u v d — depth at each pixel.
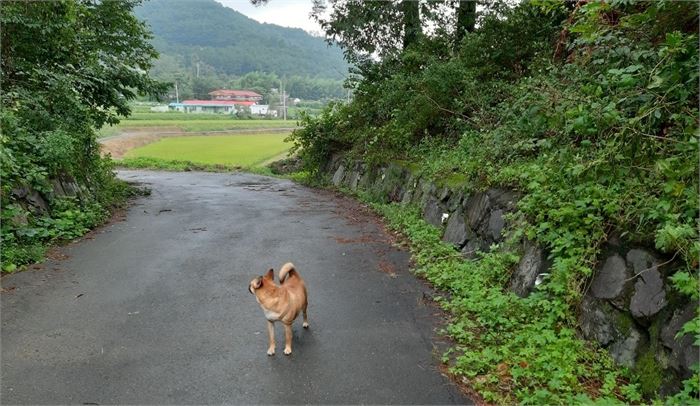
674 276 3.60
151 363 4.39
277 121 85.12
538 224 5.55
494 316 5.01
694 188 4.18
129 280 6.48
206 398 3.89
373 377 4.21
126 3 15.38
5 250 6.86
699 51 4.43
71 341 4.77
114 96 13.37
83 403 3.80
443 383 4.12
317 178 18.05
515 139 7.45
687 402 3.23
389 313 5.52
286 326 4.55
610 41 5.84
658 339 3.80
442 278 6.29
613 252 4.55
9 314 5.32
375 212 11.38
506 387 4.02
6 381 4.06
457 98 11.07
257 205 12.73
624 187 4.89
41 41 10.19
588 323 4.50
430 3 15.28
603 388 3.85
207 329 5.08
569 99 5.81
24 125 9.21
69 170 10.01
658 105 4.79
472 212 7.50
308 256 7.75
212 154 36.03
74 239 8.46
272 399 3.89
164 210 11.77
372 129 14.89
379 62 16.97
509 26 11.55
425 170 10.22
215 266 7.16
